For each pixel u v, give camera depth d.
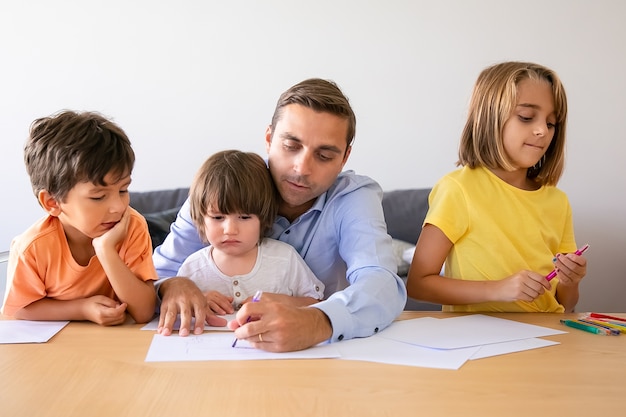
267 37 2.66
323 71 2.68
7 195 2.61
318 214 1.29
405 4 2.66
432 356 0.87
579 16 2.65
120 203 1.08
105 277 1.17
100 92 2.64
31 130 1.11
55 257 1.12
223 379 0.76
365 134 2.70
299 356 0.86
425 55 2.67
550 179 1.40
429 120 2.69
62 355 0.86
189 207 1.28
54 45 2.62
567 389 0.74
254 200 1.20
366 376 0.78
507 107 1.30
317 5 2.66
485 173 1.37
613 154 2.68
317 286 1.29
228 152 1.25
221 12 2.64
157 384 0.74
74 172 1.03
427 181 2.70
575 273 1.14
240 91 2.66
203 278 1.27
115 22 2.63
